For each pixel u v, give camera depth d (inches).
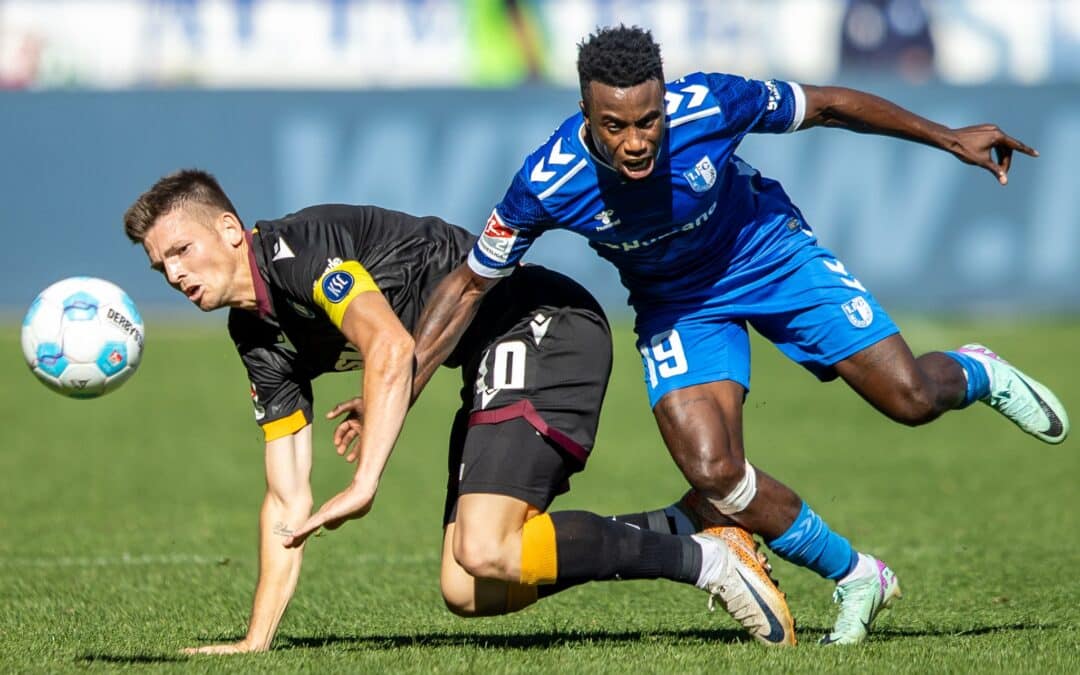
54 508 1277.1
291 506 729.6
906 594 895.1
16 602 876.0
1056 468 1466.5
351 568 1017.5
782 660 659.4
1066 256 2618.1
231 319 713.0
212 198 676.1
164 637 759.7
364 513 612.7
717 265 747.4
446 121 2632.9
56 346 703.1
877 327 751.7
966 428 1776.6
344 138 2642.7
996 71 2994.6
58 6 3038.9
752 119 710.5
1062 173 2608.3
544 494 687.1
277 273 671.1
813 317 756.0
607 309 2679.6
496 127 2625.5
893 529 1146.0
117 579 964.6
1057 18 2987.2
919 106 2635.3
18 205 2667.3
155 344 2576.3
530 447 684.1
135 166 2659.9
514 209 679.7
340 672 634.2
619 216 689.6
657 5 3024.1
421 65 3048.7
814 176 2583.7
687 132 680.4
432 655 677.9
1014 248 2613.2
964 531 1132.5
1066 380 1961.1
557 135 683.4
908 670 631.2
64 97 2650.1
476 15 3031.5
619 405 2015.3
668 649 693.3
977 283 2613.2
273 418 727.1
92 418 1882.4
